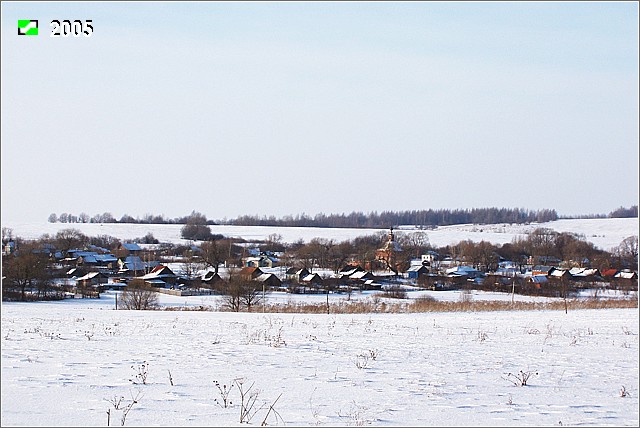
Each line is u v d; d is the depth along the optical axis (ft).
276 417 37.65
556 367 60.49
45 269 257.14
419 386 48.93
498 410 40.83
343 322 112.47
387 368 57.93
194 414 37.96
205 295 257.34
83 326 93.91
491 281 309.83
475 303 189.06
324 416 38.17
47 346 68.08
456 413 39.70
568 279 333.42
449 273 354.13
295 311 168.25
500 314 143.64
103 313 133.69
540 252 473.67
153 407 39.68
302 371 55.16
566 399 44.98
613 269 390.42
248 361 60.23
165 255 472.85
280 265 425.28
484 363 62.18
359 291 287.69
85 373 51.42
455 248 517.96
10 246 362.94
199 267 384.27
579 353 71.10
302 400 42.86
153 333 84.99
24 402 40.04
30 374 50.21
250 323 105.91
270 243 559.38
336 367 57.77
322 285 306.55
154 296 199.82
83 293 238.48
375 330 96.17
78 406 39.37
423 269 370.32
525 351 72.33
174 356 62.59
